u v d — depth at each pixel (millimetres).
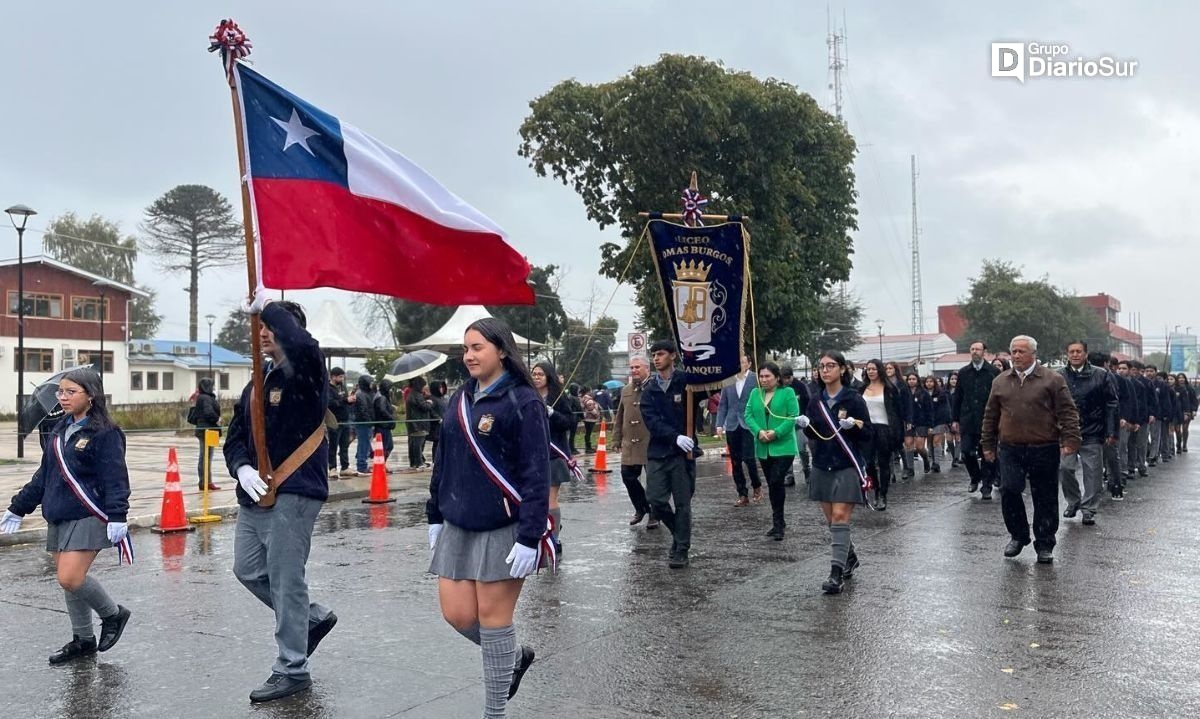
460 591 4312
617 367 52281
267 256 5180
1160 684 5152
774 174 26156
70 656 5789
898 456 16234
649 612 6863
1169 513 11617
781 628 6375
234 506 12766
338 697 5066
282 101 5379
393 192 5504
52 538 5742
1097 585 7555
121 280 78375
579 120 25703
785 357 32656
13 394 50188
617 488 15203
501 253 5684
